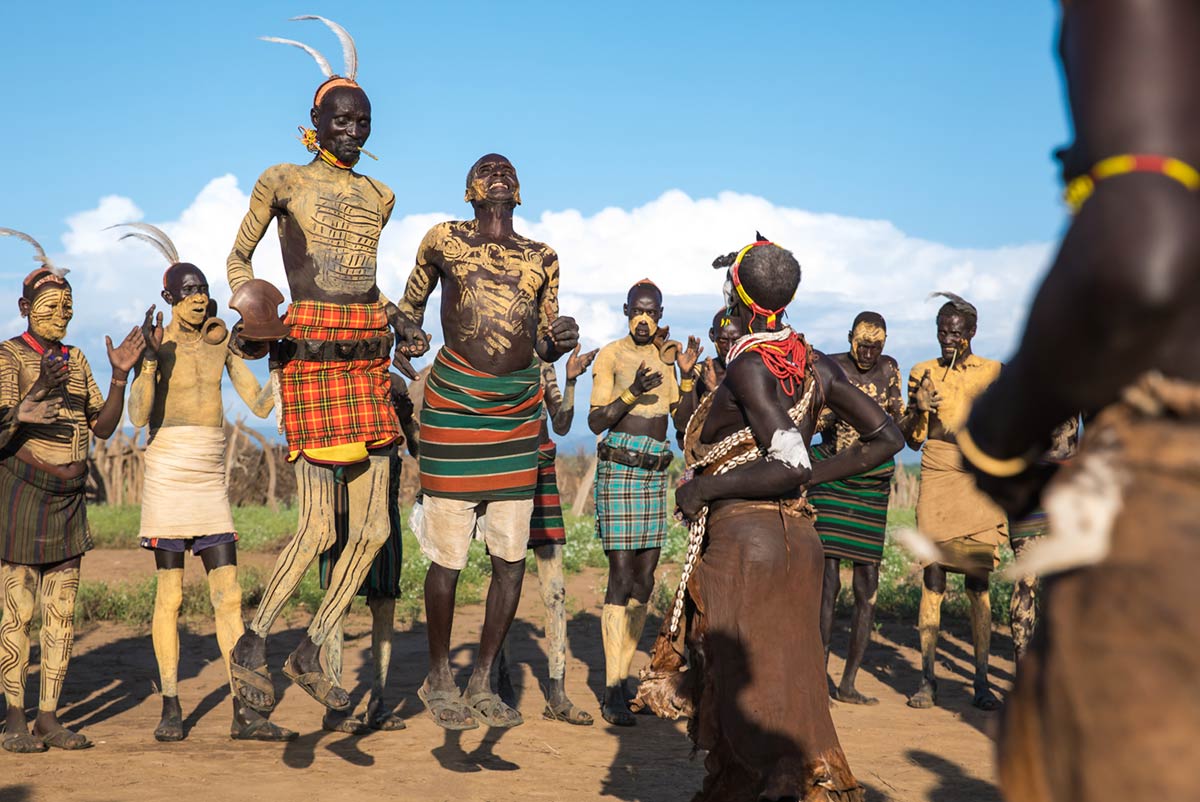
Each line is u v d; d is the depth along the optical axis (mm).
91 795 4941
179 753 5859
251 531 16859
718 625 3650
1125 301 1217
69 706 7148
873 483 7344
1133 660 1242
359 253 5047
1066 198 1357
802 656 3633
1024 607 6766
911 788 5270
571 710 6824
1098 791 1271
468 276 5020
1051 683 1352
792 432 3604
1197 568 1215
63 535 6027
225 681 7973
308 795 4996
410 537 16875
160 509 6262
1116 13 1320
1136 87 1290
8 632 5945
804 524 3773
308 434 4840
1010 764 1467
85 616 10383
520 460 5027
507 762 5734
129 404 6082
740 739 3553
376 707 6582
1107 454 1311
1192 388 1251
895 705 7324
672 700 3818
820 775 3502
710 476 3748
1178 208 1225
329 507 4883
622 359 7145
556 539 6895
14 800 4844
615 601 6949
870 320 7559
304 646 4738
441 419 4977
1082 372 1308
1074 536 1290
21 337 6145
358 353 4961
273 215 5066
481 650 5055
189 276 6375
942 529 7152
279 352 4938
